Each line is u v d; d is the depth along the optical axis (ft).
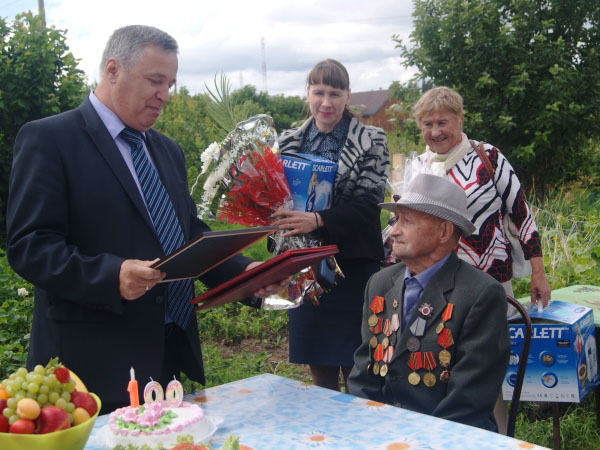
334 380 12.50
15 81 28.19
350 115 12.23
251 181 9.79
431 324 8.41
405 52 34.27
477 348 8.01
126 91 8.06
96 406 5.64
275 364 18.75
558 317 11.85
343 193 11.43
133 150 8.46
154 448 6.09
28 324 19.27
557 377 11.69
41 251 7.49
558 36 33.63
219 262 7.85
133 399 6.56
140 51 7.95
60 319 7.94
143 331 8.09
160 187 8.58
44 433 5.08
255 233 7.09
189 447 5.62
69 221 7.98
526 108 32.81
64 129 8.03
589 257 20.75
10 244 7.73
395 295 8.98
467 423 7.79
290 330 12.47
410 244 8.63
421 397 8.29
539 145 32.91
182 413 6.63
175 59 8.28
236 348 20.30
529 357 11.82
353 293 11.88
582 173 36.01
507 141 33.27
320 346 12.04
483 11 32.55
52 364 5.45
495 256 12.01
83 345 7.91
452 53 33.09
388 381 8.61
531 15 32.71
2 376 16.52
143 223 8.26
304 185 10.53
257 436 6.50
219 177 9.68
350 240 11.45
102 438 6.44
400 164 13.75
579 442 13.01
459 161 12.30
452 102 12.08
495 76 32.40
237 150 9.73
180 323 8.59
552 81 31.37
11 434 5.00
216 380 16.90
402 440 6.28
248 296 8.06
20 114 28.84
